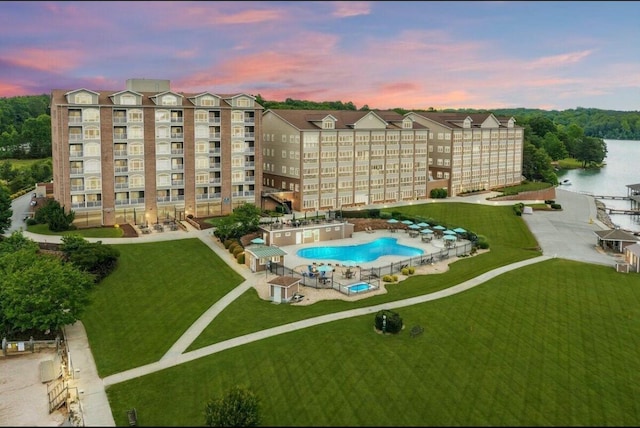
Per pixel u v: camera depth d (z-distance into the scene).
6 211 78.88
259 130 101.38
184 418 36.94
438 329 51.16
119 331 51.91
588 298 61.06
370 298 60.06
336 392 39.94
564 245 87.69
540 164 171.12
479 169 143.88
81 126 85.25
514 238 93.56
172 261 72.19
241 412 33.72
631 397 40.94
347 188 114.88
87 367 44.88
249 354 45.84
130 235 82.38
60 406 40.16
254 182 102.38
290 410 37.78
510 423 36.97
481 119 143.00
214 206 98.62
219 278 66.75
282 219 96.00
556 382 42.50
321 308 56.75
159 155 92.19
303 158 106.88
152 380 42.31
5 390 43.03
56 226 82.19
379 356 45.38
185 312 56.16
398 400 39.06
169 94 91.81
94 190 87.44
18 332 51.75
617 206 138.75
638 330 52.72
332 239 90.00
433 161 139.38
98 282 64.12
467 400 39.38
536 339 49.94
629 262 75.44
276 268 69.25
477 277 68.12
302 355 45.50
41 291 49.66
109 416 37.59
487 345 48.16
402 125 124.62
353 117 117.19
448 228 95.25
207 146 96.75
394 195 123.88
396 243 88.06
